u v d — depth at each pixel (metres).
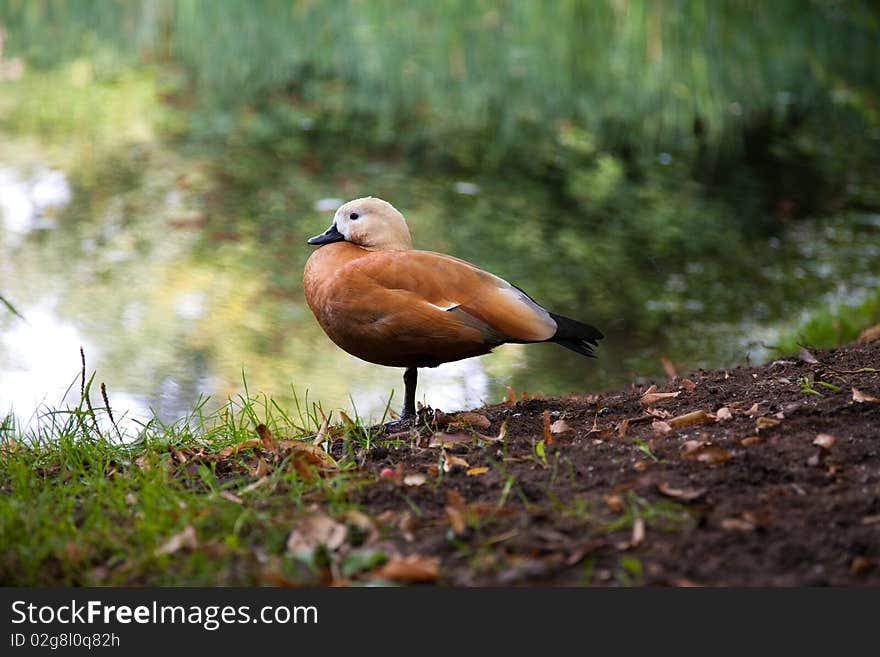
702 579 5.02
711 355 12.12
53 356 11.61
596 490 5.91
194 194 16.39
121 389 10.96
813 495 5.66
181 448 7.40
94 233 14.93
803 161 19.20
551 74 21.80
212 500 5.98
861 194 17.62
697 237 15.70
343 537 5.43
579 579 5.06
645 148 19.64
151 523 5.68
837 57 23.66
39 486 6.58
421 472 6.43
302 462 6.30
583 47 22.14
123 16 24.55
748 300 13.61
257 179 17.12
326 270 7.62
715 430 6.75
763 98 22.14
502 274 14.23
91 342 11.98
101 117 19.81
